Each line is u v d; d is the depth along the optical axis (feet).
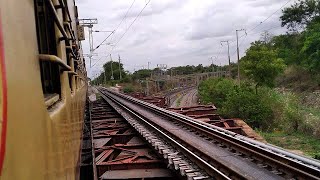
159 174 30.99
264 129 98.78
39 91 8.52
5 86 5.41
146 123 51.01
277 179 25.25
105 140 46.75
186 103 203.10
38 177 7.22
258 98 104.58
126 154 37.81
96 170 31.07
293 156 29.04
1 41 5.49
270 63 134.10
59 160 11.23
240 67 157.38
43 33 13.79
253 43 145.69
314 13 226.79
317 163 25.96
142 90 286.05
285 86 188.24
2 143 4.92
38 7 13.74
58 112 11.54
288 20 239.09
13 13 6.66
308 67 167.63
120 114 73.97
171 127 52.01
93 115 83.10
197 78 373.40
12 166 5.33
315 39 160.86
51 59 9.64
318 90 153.99
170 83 376.27
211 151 34.40
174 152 32.30
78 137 24.36
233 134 40.68
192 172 25.82
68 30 20.89
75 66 28.55
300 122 91.56
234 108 103.60
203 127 46.47
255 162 29.99
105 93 193.77
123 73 435.12
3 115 5.12
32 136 6.98
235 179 25.13
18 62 6.56
